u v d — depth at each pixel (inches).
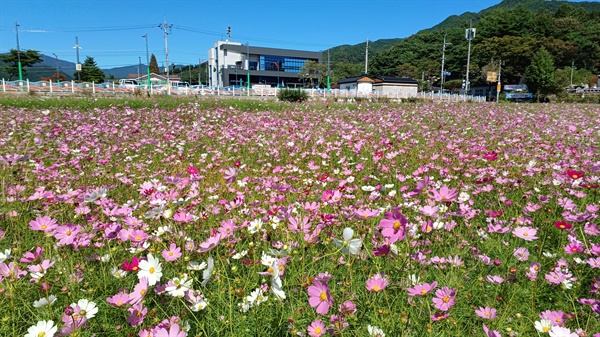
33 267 64.7
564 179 134.4
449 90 2874.0
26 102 504.7
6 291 64.7
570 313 63.9
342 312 56.0
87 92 831.7
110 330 62.2
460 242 87.1
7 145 223.0
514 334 58.1
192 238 89.1
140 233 77.4
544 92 1991.9
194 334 61.0
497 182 133.4
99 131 289.0
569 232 92.7
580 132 314.5
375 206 105.8
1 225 100.1
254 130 310.8
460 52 2854.3
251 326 62.2
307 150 226.1
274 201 110.8
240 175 169.9
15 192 120.1
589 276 78.0
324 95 1097.4
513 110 644.1
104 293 71.6
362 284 72.4
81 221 102.5
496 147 238.5
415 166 179.3
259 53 2920.8
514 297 69.7
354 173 160.7
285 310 65.7
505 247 91.2
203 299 61.2
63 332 48.8
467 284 74.5
